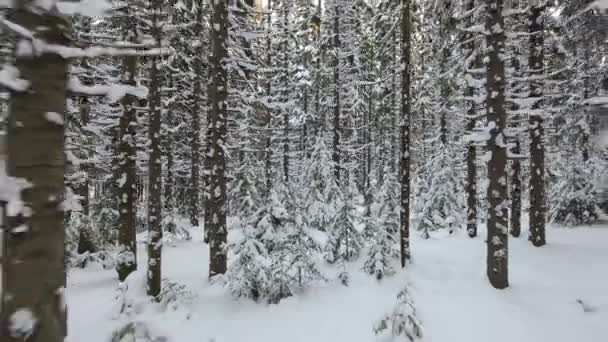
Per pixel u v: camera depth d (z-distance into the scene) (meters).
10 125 1.88
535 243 12.73
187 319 6.86
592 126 11.01
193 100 17.91
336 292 8.69
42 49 1.88
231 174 17.06
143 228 20.47
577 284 8.71
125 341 5.67
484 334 6.58
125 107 9.88
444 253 12.41
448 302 7.91
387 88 23.98
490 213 8.92
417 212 19.23
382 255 9.93
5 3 1.85
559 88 15.22
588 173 18.03
